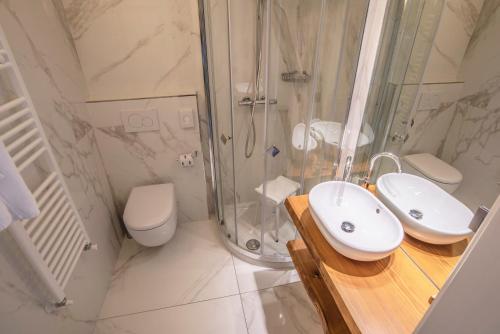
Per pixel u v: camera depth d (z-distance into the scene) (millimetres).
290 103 1655
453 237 945
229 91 1745
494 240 375
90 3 1581
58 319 1185
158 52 1789
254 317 1613
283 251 1949
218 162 2002
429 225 1040
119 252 2061
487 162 850
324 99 1570
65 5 1553
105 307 1657
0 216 688
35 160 1115
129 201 1877
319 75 1508
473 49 868
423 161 1126
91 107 1740
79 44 1668
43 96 1262
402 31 1188
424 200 1121
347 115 1578
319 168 1775
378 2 1272
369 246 1002
